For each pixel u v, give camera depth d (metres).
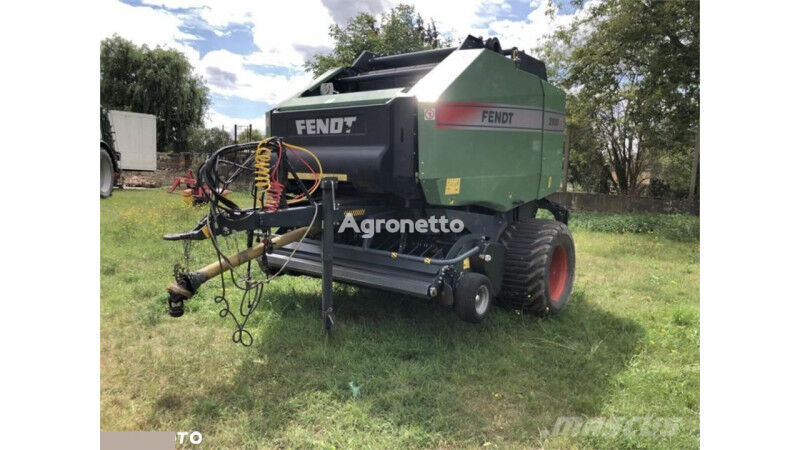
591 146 16.19
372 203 4.21
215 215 3.19
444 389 3.25
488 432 2.86
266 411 3.01
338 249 4.29
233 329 4.15
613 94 12.78
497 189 4.43
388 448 2.68
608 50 11.88
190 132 24.38
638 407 3.13
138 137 17.25
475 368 3.53
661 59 10.86
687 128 11.63
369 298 4.88
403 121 3.63
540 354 3.86
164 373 3.44
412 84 4.56
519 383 3.38
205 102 25.48
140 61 24.52
